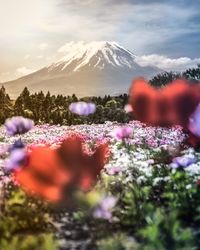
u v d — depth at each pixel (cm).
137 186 691
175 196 633
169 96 176
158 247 420
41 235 499
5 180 762
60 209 611
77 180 164
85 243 485
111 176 774
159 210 536
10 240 489
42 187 163
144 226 535
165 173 816
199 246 455
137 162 920
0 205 642
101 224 550
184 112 174
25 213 571
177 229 499
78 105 232
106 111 4541
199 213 584
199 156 861
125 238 486
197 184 657
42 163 161
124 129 489
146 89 177
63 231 535
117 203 632
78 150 165
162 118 175
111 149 1270
